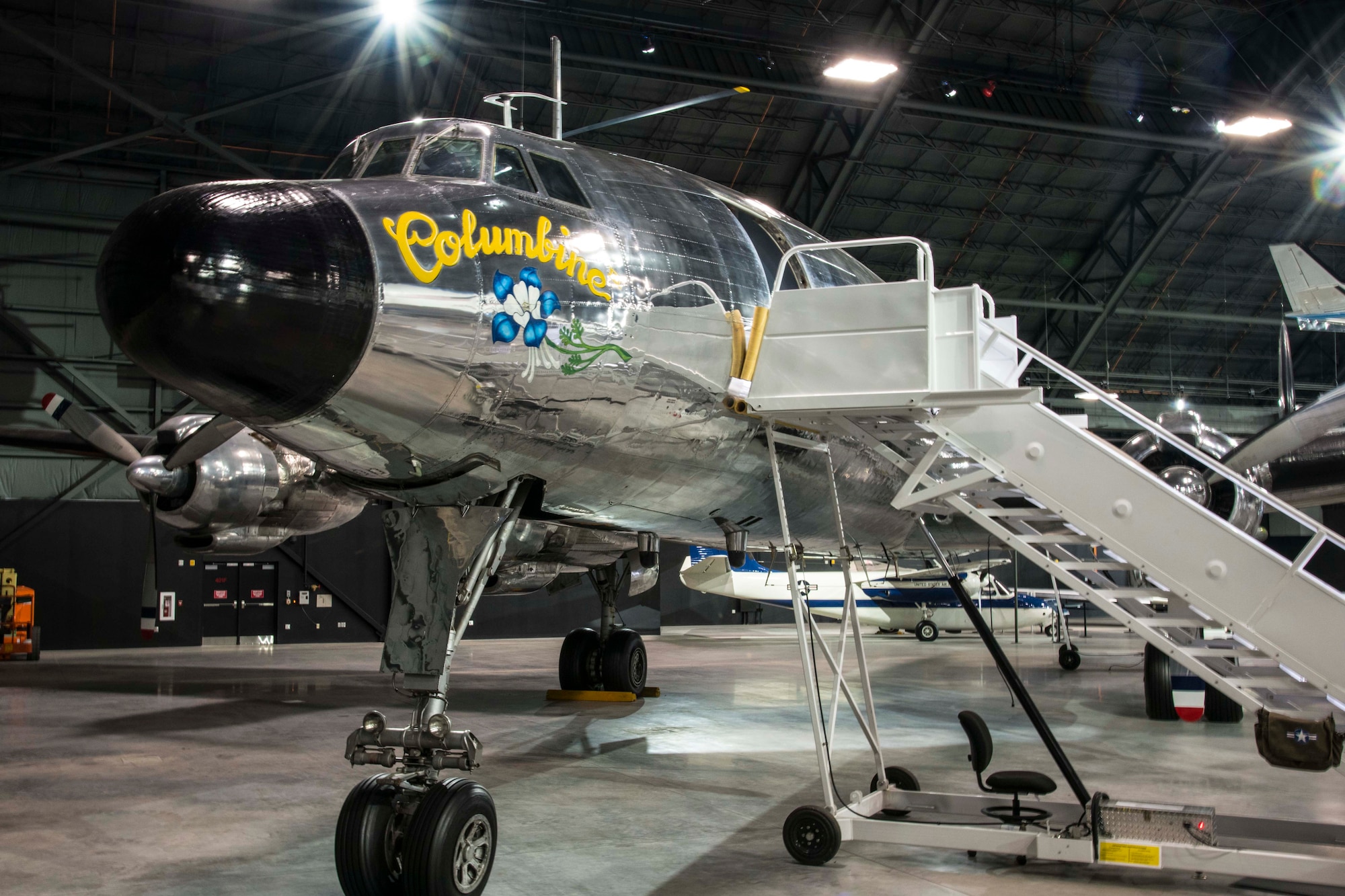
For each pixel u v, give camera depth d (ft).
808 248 20.92
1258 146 91.45
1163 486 18.67
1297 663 17.53
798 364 20.47
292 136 78.84
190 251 15.74
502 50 71.67
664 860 20.22
